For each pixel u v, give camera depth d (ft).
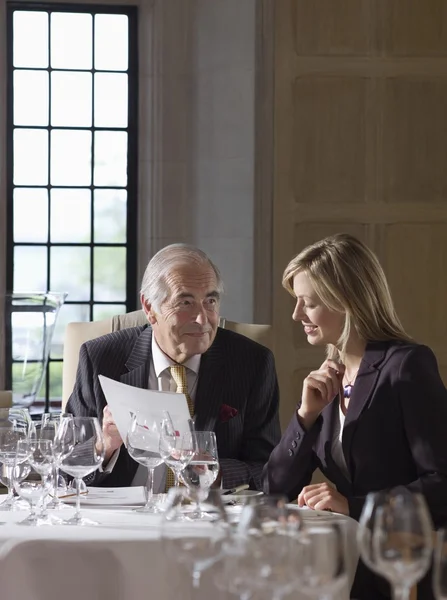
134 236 21.80
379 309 11.22
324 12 20.38
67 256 21.80
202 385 12.68
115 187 21.75
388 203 20.53
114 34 21.68
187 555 6.18
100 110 21.76
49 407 21.66
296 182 20.44
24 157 21.65
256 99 20.47
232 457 12.59
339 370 11.39
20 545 7.97
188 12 21.21
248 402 12.85
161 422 9.71
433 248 20.59
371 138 20.47
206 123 21.06
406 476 10.65
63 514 9.36
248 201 20.54
